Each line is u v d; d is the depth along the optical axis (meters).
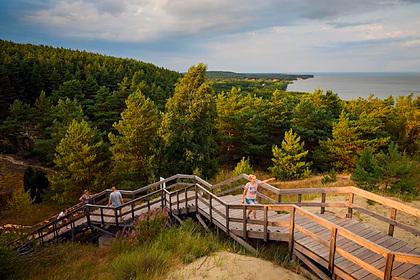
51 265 9.77
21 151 43.84
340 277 6.40
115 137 26.89
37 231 13.09
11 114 44.19
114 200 13.55
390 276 5.44
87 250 11.28
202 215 11.17
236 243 9.17
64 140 25.17
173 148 25.94
